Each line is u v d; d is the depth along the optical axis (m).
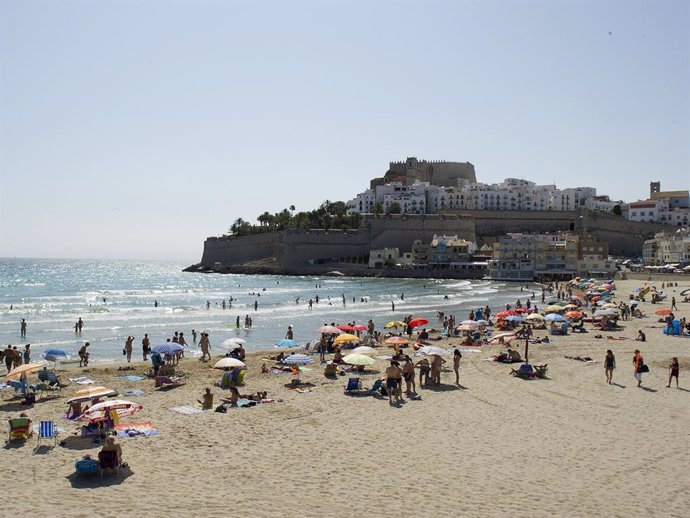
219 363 32.44
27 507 16.06
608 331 55.50
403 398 29.02
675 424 24.38
